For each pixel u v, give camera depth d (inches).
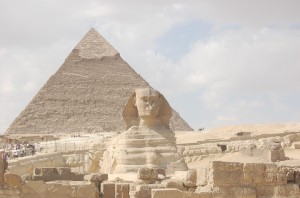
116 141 2903.5
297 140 4547.2
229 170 1385.3
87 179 1583.4
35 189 1269.7
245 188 1391.5
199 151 4005.9
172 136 2888.8
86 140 7160.4
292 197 1445.6
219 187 1368.1
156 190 1327.5
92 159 3663.9
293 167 1590.8
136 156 2765.7
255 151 2556.6
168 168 2748.5
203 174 1417.3
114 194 1492.4
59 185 1301.7
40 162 3722.9
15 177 1232.2
